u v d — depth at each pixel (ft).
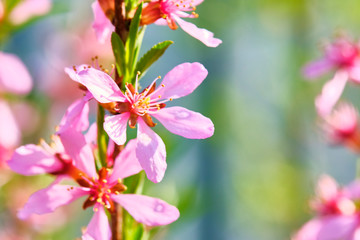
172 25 0.84
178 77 0.83
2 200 1.15
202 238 3.04
